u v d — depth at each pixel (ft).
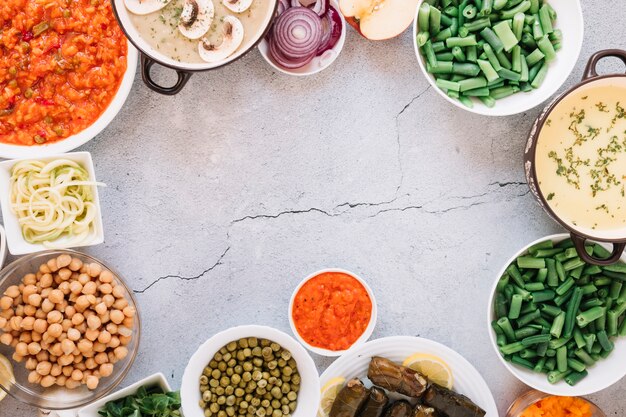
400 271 3.25
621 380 3.31
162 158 3.18
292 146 3.21
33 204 2.99
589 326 3.13
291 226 3.23
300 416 3.12
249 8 2.84
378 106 3.20
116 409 3.06
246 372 3.11
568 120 3.03
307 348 3.19
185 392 3.03
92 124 3.02
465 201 3.24
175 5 2.85
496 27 2.97
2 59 2.94
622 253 3.09
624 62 2.97
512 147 3.22
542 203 2.97
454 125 3.21
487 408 3.19
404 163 3.22
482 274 3.26
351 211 3.24
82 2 2.95
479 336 3.28
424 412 3.15
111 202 3.18
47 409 3.07
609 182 3.04
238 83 3.17
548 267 3.09
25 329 3.01
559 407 3.20
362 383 3.16
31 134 3.01
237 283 3.24
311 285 3.12
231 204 3.22
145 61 2.85
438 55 3.03
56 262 3.01
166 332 3.23
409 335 3.27
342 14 3.01
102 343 3.02
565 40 3.02
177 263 3.22
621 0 3.17
